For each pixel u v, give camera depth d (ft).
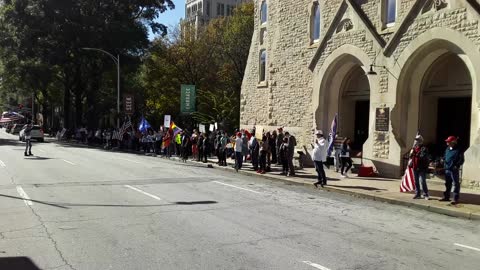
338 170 65.10
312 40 74.02
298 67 76.33
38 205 35.17
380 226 30.91
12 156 83.35
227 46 155.53
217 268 20.45
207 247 23.97
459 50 50.52
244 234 27.04
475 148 47.39
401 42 56.75
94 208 34.32
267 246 24.44
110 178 52.80
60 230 27.22
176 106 156.46
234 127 141.69
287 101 78.89
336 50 67.51
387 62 58.70
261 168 63.41
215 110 142.20
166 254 22.57
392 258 22.80
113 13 145.38
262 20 87.66
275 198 41.93
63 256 22.04
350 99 72.13
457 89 56.03
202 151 81.71
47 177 52.75
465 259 23.06
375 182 53.26
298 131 76.18
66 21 137.59
